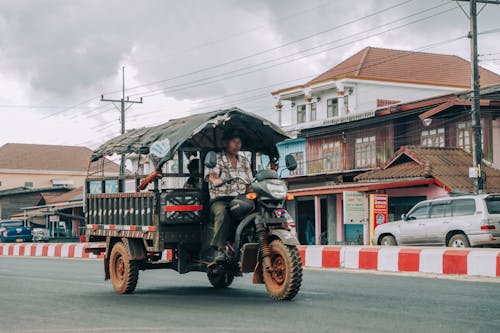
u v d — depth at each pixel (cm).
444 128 3108
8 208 6831
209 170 1018
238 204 966
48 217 5416
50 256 2820
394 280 1283
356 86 4500
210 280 1179
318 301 930
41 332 716
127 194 1103
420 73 4891
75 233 5431
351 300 939
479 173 2498
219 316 800
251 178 1046
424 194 2788
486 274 1330
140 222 1062
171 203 1007
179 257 1049
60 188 6912
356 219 2817
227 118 995
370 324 722
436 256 1432
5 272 1725
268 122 1041
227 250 980
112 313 856
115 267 1139
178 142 973
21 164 8375
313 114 4738
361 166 3578
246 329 700
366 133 3556
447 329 682
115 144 1166
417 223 2119
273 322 745
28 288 1240
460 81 4931
